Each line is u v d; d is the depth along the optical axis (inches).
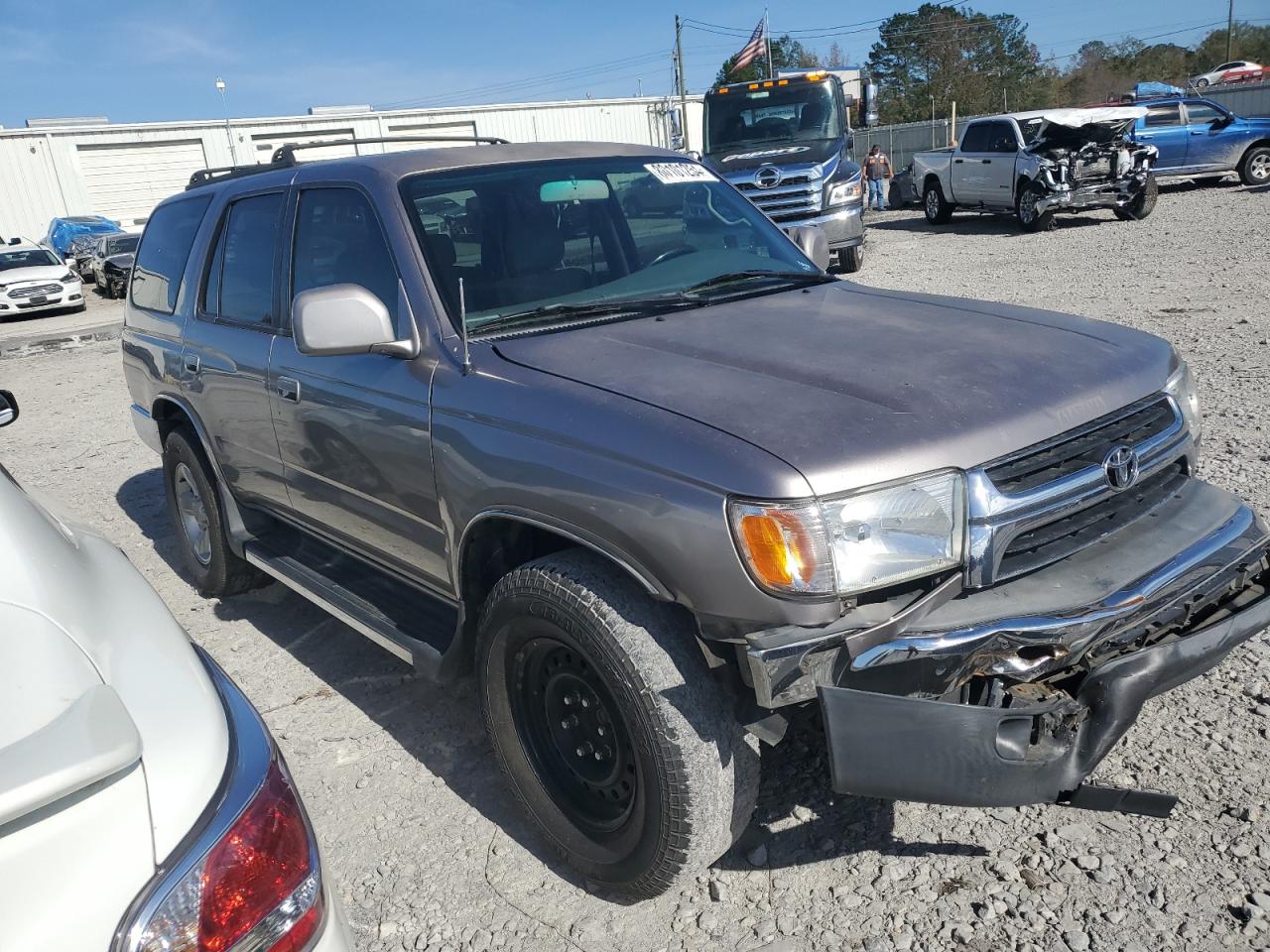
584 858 105.9
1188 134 797.2
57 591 66.8
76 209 1395.2
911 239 732.7
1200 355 303.9
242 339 157.6
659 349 112.0
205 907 52.4
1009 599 91.4
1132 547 99.8
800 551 84.7
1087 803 94.3
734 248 150.1
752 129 612.7
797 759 126.0
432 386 116.7
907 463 88.6
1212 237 553.9
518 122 1572.3
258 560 167.0
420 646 124.0
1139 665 92.3
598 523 95.1
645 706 92.4
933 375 101.7
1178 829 107.4
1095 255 539.2
